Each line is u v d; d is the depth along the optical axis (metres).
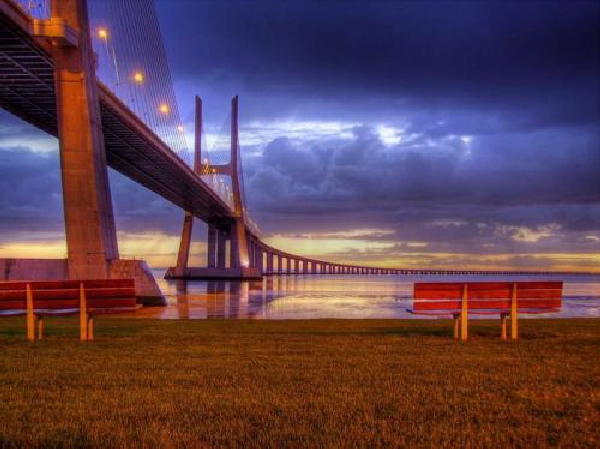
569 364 7.73
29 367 7.43
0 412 5.22
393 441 4.35
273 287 79.19
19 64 34.34
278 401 5.56
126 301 10.59
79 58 30.14
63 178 29.88
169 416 5.06
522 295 11.14
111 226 31.34
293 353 8.70
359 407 5.36
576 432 4.68
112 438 4.46
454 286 10.93
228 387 6.21
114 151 55.44
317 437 4.44
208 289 68.50
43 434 4.56
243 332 12.62
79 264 29.50
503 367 7.46
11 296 10.54
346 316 24.62
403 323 15.55
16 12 28.16
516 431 4.66
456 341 10.36
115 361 7.89
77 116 30.00
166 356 8.38
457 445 4.29
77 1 30.27
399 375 6.87
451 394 5.93
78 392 5.99
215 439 4.44
